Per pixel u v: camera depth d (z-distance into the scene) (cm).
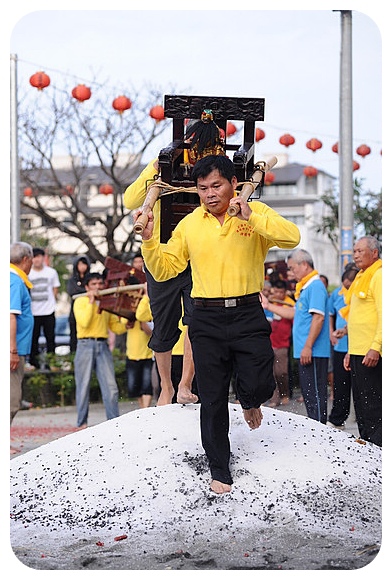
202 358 493
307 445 545
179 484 511
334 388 864
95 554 462
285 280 1095
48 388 1164
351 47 1110
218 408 496
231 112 532
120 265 897
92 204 2742
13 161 1294
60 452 564
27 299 782
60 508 513
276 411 583
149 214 489
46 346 1270
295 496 502
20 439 896
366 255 705
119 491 516
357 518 491
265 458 527
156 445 542
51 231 2281
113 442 555
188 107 534
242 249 488
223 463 502
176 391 657
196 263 493
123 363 1238
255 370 487
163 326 573
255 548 464
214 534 477
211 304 492
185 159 551
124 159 2169
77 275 1088
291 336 1098
